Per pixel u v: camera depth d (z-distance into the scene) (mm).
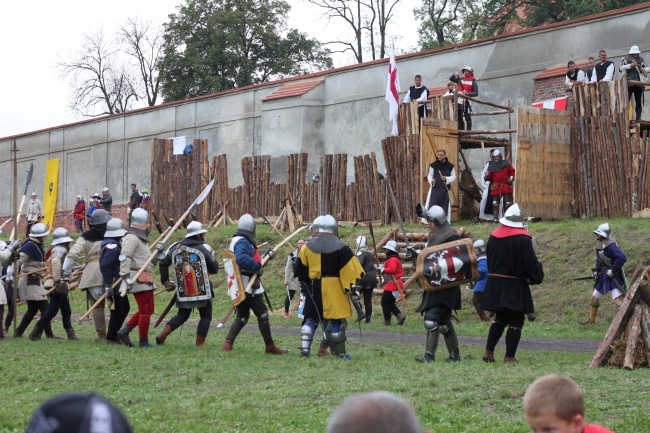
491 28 46844
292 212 29672
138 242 13906
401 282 19406
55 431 2344
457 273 11852
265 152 38969
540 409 3875
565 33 30375
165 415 7918
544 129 25094
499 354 13672
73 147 48844
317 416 7738
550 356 13070
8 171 52344
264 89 40125
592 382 9250
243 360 12023
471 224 25156
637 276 11281
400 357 12758
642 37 28484
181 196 33406
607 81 24547
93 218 14961
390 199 26969
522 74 31453
